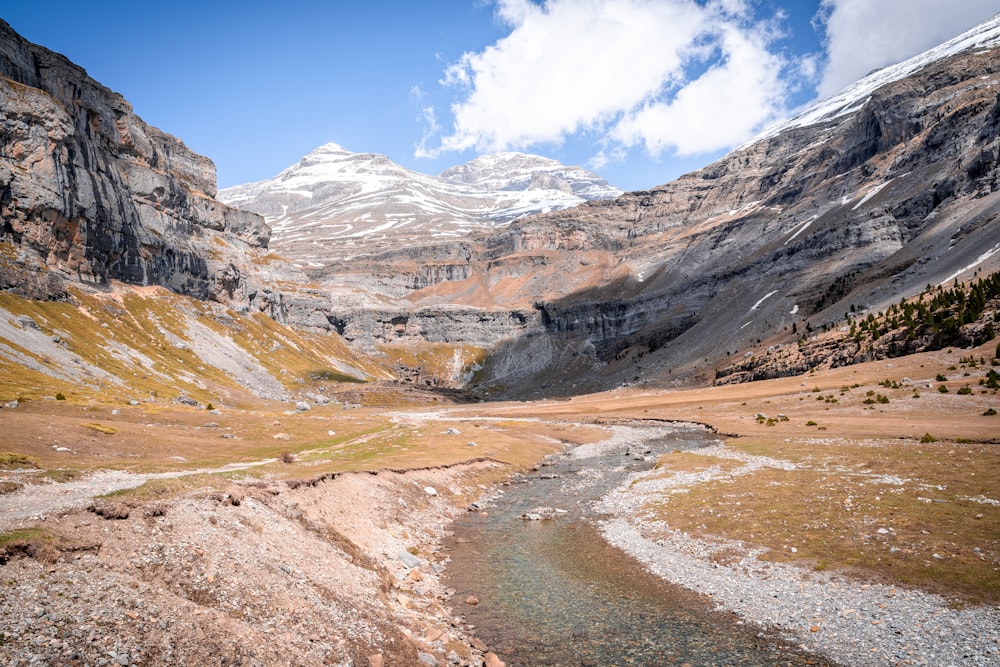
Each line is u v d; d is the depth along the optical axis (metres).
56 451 54.28
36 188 176.00
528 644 25.22
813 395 119.38
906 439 64.75
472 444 90.69
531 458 87.62
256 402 188.88
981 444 56.34
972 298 121.94
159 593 20.33
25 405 80.44
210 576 22.78
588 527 44.69
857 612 25.53
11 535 20.16
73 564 20.16
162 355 190.50
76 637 16.77
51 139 183.75
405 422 125.06
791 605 27.03
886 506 38.19
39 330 141.88
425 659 23.14
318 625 22.70
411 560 36.31
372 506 44.62
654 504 48.34
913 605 25.31
